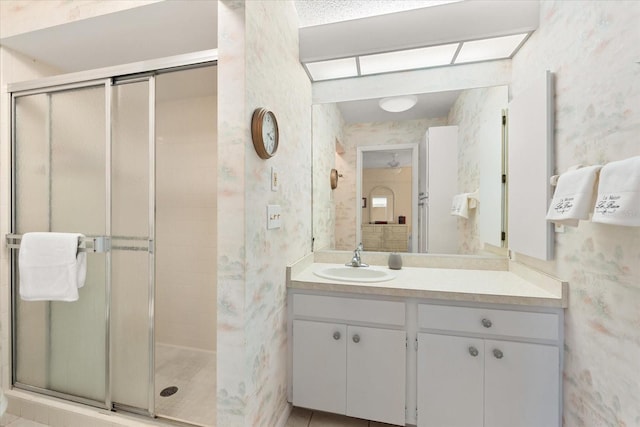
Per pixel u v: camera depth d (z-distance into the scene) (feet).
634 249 2.91
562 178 3.55
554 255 4.29
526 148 4.76
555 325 4.06
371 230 6.69
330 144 6.81
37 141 5.24
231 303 3.64
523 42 5.30
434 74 6.28
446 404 4.44
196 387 6.03
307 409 5.38
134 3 4.48
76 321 5.08
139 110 4.67
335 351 4.87
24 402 5.08
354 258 6.29
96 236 4.89
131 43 5.46
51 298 4.69
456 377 4.39
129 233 4.76
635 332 2.89
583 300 3.66
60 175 5.13
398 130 6.53
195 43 5.46
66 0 4.85
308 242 6.65
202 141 7.50
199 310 7.66
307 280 5.06
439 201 6.33
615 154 3.11
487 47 5.49
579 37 3.73
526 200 4.77
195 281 7.67
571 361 3.89
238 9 3.59
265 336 4.24
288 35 5.25
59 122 5.12
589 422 3.53
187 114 7.58
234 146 3.61
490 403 4.26
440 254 6.30
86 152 4.96
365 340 4.74
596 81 3.40
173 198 7.74
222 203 3.66
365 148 6.69
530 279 4.86
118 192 4.82
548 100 4.25
